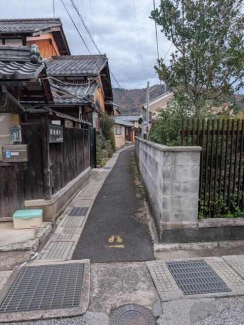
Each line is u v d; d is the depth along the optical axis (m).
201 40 4.32
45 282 2.58
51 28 11.08
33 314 2.16
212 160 3.54
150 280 2.63
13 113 3.79
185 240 3.37
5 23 11.25
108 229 3.95
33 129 3.90
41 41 11.19
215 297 2.35
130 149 23.81
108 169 10.41
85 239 3.60
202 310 2.19
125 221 4.29
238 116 4.87
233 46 4.15
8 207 3.96
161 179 3.43
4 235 3.49
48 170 4.02
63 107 8.55
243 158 3.59
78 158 6.68
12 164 3.89
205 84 4.65
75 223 4.23
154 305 2.26
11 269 2.82
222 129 3.51
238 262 2.94
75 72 10.46
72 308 2.22
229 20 4.27
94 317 2.13
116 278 2.67
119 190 6.60
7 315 2.15
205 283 2.56
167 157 3.25
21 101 5.25
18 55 3.70
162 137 5.64
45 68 3.79
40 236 3.46
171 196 3.31
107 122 16.02
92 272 2.78
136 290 2.47
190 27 4.40
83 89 9.83
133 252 3.21
